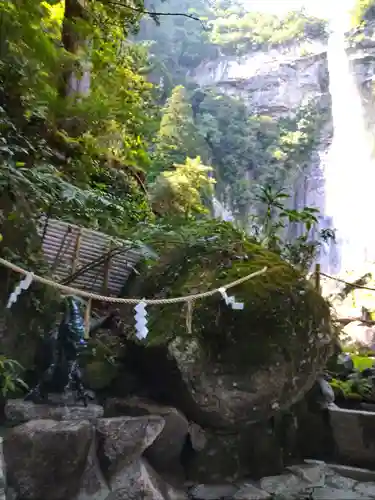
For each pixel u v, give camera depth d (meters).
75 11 4.94
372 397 4.20
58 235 3.24
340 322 5.65
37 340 2.87
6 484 2.20
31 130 3.47
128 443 2.50
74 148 4.51
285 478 3.15
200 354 2.93
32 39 3.65
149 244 3.69
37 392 2.69
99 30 5.41
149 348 3.18
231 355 2.91
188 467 3.02
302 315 3.08
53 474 2.26
